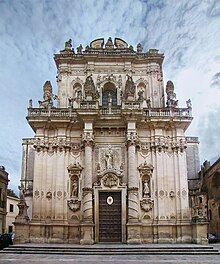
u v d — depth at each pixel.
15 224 34.50
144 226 35.72
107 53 42.53
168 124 38.81
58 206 35.94
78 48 43.88
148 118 38.38
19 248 29.41
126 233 34.72
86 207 34.78
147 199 36.22
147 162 37.84
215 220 46.50
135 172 36.38
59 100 41.28
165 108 38.94
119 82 41.75
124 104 37.72
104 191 36.34
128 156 36.53
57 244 33.34
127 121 37.22
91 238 33.72
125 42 44.69
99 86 41.38
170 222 35.81
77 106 38.91
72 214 36.06
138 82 42.31
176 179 37.16
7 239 38.19
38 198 36.31
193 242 34.62
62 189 36.56
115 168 37.19
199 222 34.16
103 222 35.75
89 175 35.75
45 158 37.78
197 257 26.12
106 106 39.75
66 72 42.28
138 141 37.75
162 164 37.50
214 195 46.62
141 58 42.75
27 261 23.67
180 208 36.16
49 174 37.25
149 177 37.19
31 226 35.41
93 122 37.47
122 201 35.81
